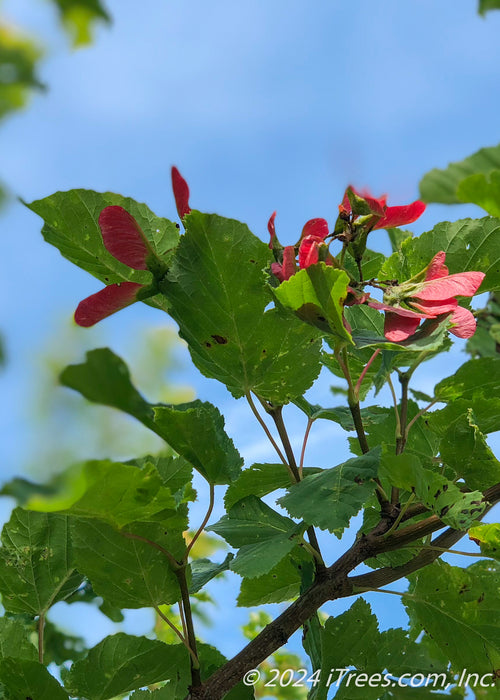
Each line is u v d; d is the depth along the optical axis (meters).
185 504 0.82
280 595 0.88
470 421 0.84
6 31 0.58
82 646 0.89
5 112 0.60
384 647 0.85
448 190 0.73
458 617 0.85
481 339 0.91
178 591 0.83
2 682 0.82
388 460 0.82
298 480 0.84
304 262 0.82
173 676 0.84
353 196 0.82
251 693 0.85
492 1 0.66
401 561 0.88
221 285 0.83
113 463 0.79
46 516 0.86
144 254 0.83
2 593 0.85
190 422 0.81
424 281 0.83
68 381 0.73
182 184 0.83
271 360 0.84
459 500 0.81
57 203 0.85
